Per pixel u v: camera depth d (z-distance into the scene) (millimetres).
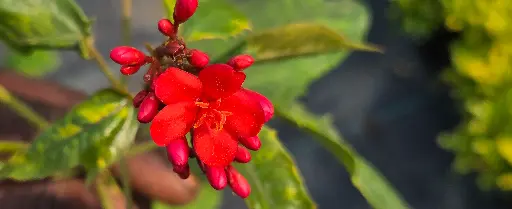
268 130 238
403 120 614
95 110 213
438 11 593
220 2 225
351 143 597
